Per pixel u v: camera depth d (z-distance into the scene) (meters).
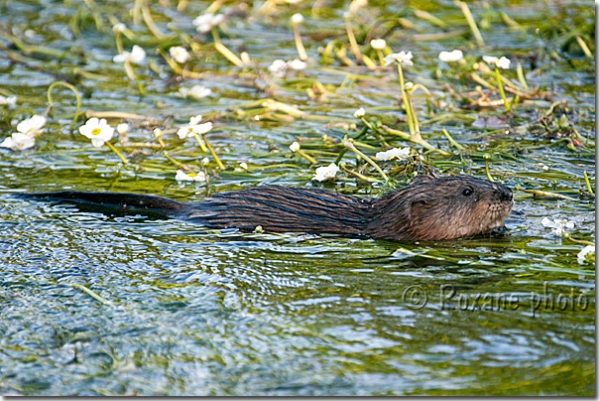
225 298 22.69
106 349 20.36
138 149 35.88
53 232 27.52
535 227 27.80
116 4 54.69
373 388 18.44
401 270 24.42
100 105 40.88
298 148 33.19
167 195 31.08
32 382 19.17
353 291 22.94
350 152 35.00
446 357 19.56
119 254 25.80
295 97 41.62
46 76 44.66
